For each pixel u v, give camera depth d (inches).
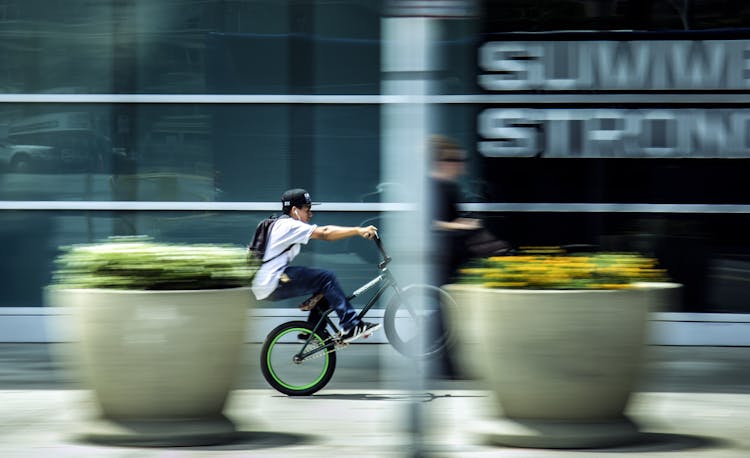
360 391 630.5
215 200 802.2
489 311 471.2
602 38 781.9
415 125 346.0
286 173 800.9
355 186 799.1
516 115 785.6
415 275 356.8
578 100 782.5
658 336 786.8
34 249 804.6
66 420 542.9
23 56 802.2
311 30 795.4
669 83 780.0
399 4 337.4
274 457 464.1
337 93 796.6
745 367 701.3
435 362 637.3
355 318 625.9
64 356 746.8
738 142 778.8
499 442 478.6
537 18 781.9
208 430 485.7
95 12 799.7
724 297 783.7
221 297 476.4
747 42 774.5
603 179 784.9
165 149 802.2
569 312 459.2
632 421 488.1
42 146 802.2
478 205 786.8
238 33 797.2
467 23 783.7
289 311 802.8
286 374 621.0
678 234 783.1
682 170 781.9
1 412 564.7
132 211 802.2
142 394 476.4
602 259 471.5
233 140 799.7
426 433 391.9
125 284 474.3
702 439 497.4
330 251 797.9
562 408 470.9
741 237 781.9
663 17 778.8
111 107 802.2
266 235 631.8
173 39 800.3
